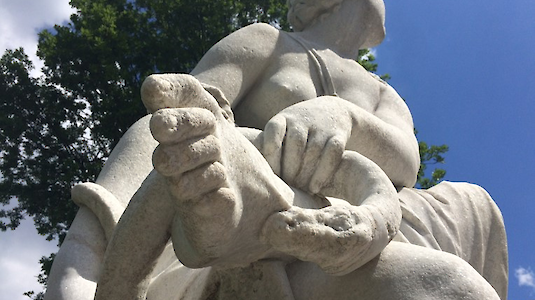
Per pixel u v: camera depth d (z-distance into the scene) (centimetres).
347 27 319
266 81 282
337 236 142
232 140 139
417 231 240
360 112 225
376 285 163
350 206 151
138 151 228
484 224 269
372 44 333
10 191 873
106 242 206
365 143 228
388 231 157
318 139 186
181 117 121
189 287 188
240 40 285
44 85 912
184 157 121
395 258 167
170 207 148
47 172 885
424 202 254
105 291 155
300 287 174
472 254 259
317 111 198
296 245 140
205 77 269
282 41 296
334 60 301
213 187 127
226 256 150
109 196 208
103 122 824
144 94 129
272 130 183
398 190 254
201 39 862
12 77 906
